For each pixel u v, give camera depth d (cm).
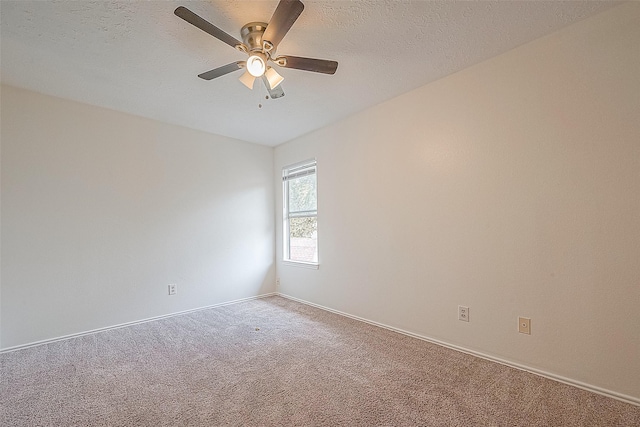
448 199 250
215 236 388
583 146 185
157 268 340
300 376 207
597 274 180
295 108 313
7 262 257
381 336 278
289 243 439
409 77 252
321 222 373
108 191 309
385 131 298
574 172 188
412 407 171
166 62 223
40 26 181
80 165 294
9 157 259
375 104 306
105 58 217
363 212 321
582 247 185
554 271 196
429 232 263
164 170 348
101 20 176
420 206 269
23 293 263
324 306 370
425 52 215
